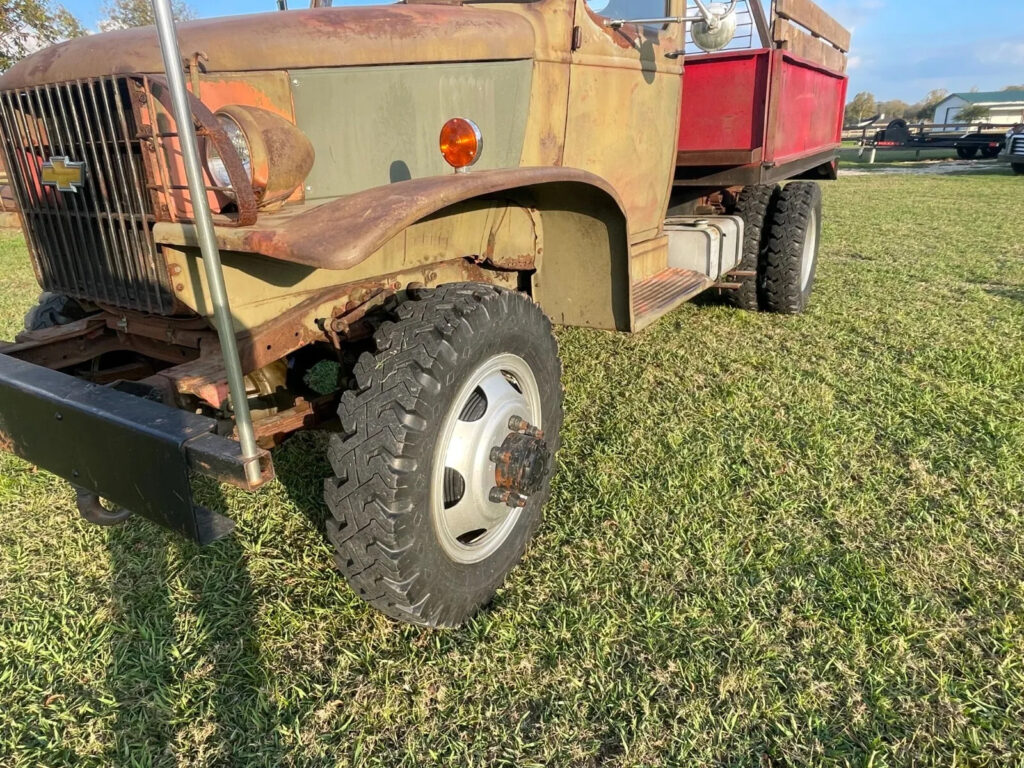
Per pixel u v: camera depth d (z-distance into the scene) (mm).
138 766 1697
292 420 2172
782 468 2963
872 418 3406
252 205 1724
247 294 1971
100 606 2244
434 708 1855
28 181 2176
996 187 14852
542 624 2127
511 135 2744
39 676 1972
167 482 1653
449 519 2047
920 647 1997
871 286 6020
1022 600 2156
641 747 1715
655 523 2600
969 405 3506
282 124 1978
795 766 1664
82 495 2445
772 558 2383
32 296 6070
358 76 2264
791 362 4164
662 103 3738
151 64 1815
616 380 3936
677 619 2119
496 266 2664
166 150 1811
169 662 2014
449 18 2518
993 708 1798
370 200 1793
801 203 4891
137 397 1796
